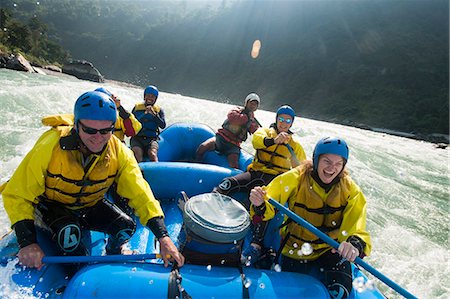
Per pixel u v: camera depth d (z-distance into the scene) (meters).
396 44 72.19
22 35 40.91
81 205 2.04
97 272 1.77
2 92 7.83
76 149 1.85
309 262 2.36
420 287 3.23
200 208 2.13
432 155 10.63
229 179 3.29
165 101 10.39
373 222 4.64
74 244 1.99
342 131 14.32
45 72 21.34
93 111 1.74
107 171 1.97
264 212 2.25
